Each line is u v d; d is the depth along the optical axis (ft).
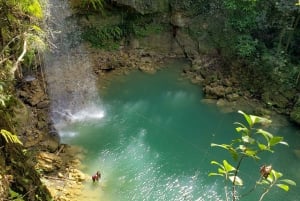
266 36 67.10
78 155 47.88
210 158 49.16
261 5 64.69
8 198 19.17
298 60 63.52
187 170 46.80
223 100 61.11
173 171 46.47
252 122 11.00
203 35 71.51
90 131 53.16
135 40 72.28
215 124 56.13
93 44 69.87
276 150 50.80
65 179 42.68
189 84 65.82
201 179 45.24
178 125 55.77
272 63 61.98
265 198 42.29
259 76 62.85
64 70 62.64
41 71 58.54
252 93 62.18
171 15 71.87
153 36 72.69
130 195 42.14
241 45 65.16
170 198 42.09
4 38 28.53
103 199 41.09
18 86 54.29
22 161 23.34
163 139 52.65
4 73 24.72
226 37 69.05
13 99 31.37
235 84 63.62
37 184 24.84
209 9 70.69
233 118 57.21
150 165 47.34
